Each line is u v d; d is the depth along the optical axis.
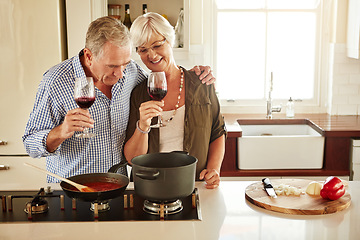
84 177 1.77
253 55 4.12
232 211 1.72
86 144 2.06
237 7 4.05
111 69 1.85
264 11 4.05
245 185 2.03
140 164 1.75
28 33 3.30
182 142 2.24
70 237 1.49
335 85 4.04
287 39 4.10
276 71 4.14
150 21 2.10
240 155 3.38
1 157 3.41
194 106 2.26
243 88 4.18
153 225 1.58
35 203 1.68
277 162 3.40
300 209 1.68
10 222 1.60
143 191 1.61
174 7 3.73
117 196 1.65
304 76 4.15
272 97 4.09
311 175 3.37
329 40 4.08
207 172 2.02
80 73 2.02
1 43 3.31
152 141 2.24
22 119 3.38
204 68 2.36
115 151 2.13
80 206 1.74
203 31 4.06
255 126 3.90
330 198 1.77
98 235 1.51
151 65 2.19
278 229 1.56
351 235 1.51
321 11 4.04
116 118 2.11
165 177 1.58
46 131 1.91
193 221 1.62
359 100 4.04
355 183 2.06
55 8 3.29
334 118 3.91
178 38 3.62
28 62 3.33
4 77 3.34
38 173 3.43
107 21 1.83
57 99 1.99
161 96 1.94
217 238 1.49
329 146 3.40
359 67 4.00
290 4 4.05
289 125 3.90
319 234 1.52
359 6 3.62
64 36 3.52
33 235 1.51
